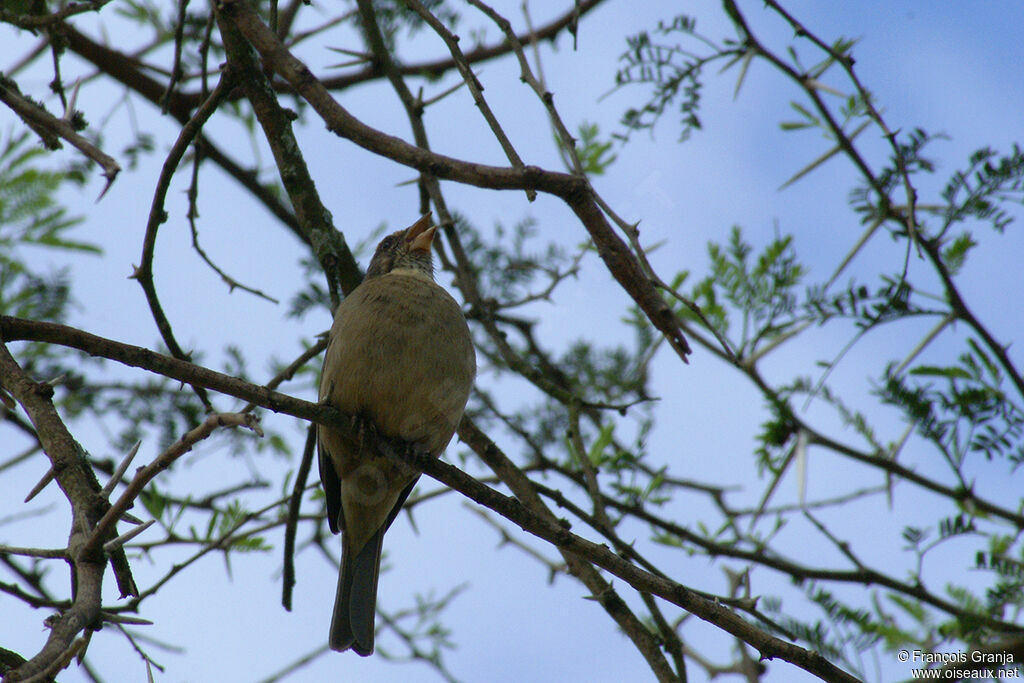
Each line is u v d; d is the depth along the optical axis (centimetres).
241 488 1047
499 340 1041
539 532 701
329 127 611
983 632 805
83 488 623
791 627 854
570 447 1088
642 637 876
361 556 989
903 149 878
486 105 659
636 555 938
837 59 865
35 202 1042
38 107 712
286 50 610
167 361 649
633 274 636
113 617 570
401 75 1134
